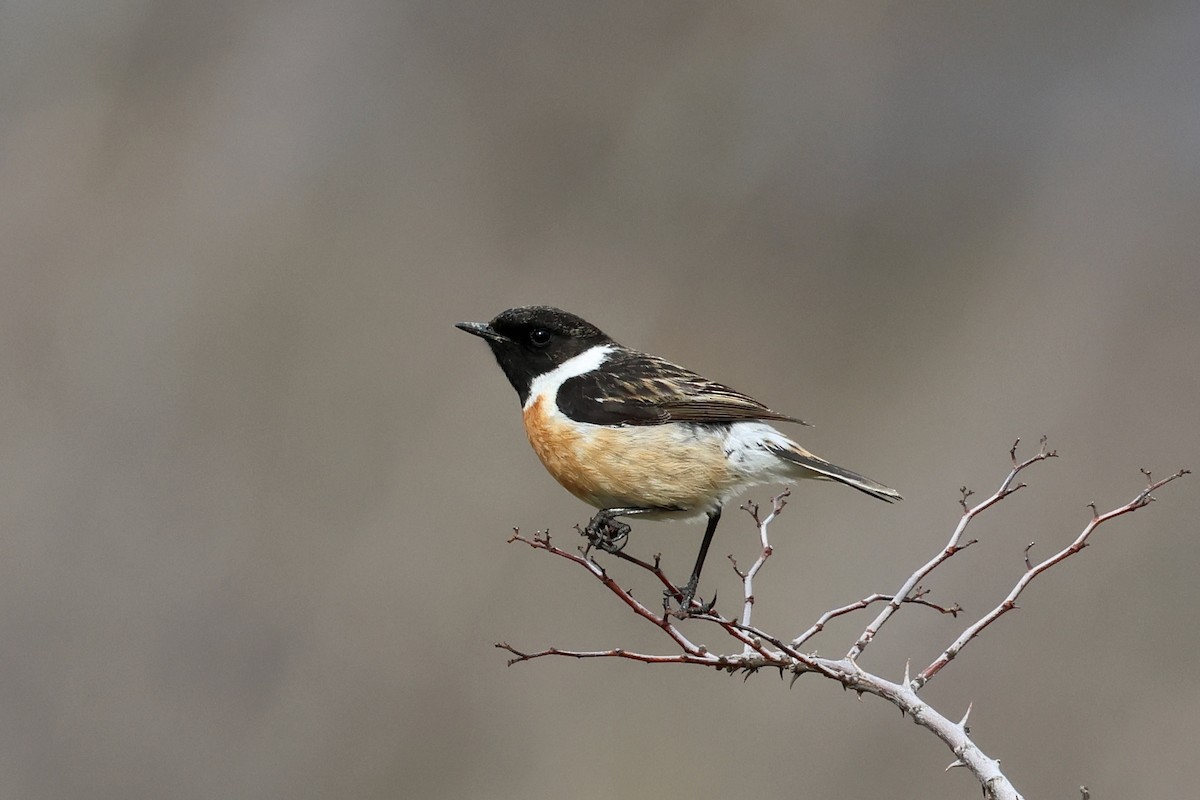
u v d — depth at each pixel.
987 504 6.59
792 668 6.30
